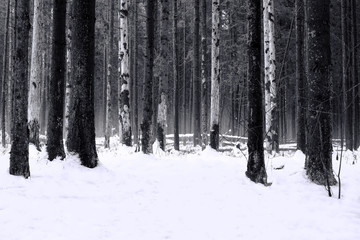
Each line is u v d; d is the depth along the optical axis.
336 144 29.83
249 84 10.55
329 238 6.03
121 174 10.65
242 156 17.84
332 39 28.20
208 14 32.38
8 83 28.61
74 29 10.80
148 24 15.02
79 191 8.61
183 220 6.89
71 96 10.80
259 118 10.45
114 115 41.69
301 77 15.30
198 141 23.69
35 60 15.58
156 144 16.69
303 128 15.05
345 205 8.28
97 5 30.98
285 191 9.51
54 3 10.79
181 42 37.06
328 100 10.16
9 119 29.27
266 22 18.23
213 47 16.44
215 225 6.65
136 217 6.93
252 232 6.31
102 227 6.20
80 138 10.61
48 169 9.94
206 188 9.56
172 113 39.53
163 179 10.38
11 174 8.86
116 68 37.78
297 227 6.64
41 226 6.05
